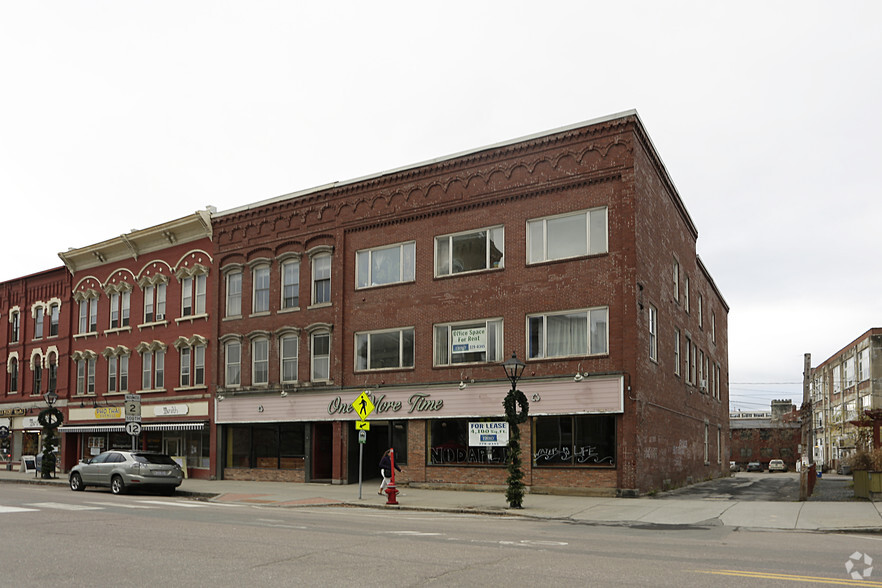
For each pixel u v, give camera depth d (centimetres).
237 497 2544
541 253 2700
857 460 2369
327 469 3256
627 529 1669
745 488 3069
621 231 2534
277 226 3438
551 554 1155
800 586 896
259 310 3475
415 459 2878
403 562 1059
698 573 982
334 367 3148
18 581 923
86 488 3039
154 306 3950
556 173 2686
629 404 2442
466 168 2900
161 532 1405
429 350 2902
